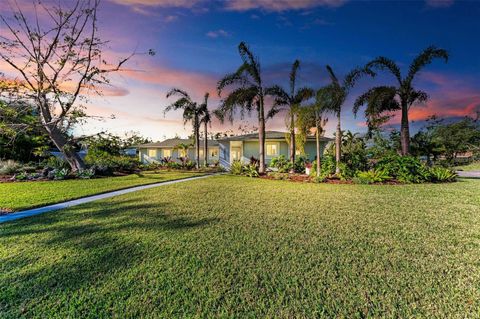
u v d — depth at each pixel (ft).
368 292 8.77
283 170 57.88
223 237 14.28
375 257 11.51
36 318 7.74
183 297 8.69
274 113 60.08
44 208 22.48
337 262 11.03
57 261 11.50
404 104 46.75
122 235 14.79
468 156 94.53
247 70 51.85
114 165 62.18
